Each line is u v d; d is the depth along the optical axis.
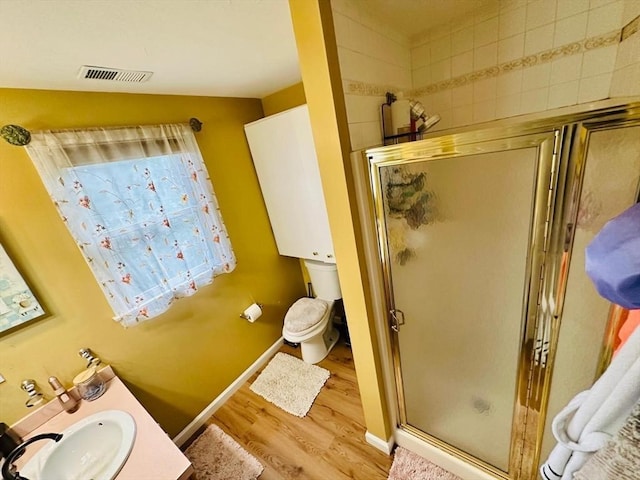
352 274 1.12
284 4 0.90
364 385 1.34
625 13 0.86
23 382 1.15
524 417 1.01
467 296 1.01
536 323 0.85
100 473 1.03
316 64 0.86
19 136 1.08
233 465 1.54
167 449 0.96
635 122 0.55
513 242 0.83
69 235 1.25
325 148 0.97
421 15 1.09
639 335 0.43
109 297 1.33
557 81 1.04
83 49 0.93
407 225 1.02
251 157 2.09
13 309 1.11
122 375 1.46
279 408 1.86
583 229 0.68
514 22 1.06
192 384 1.79
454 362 1.16
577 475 0.51
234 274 2.03
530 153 0.71
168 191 1.58
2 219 1.08
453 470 1.30
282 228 2.20
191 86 1.54
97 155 1.29
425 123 1.14
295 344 2.45
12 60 0.90
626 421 0.43
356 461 1.46
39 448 1.08
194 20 0.90
